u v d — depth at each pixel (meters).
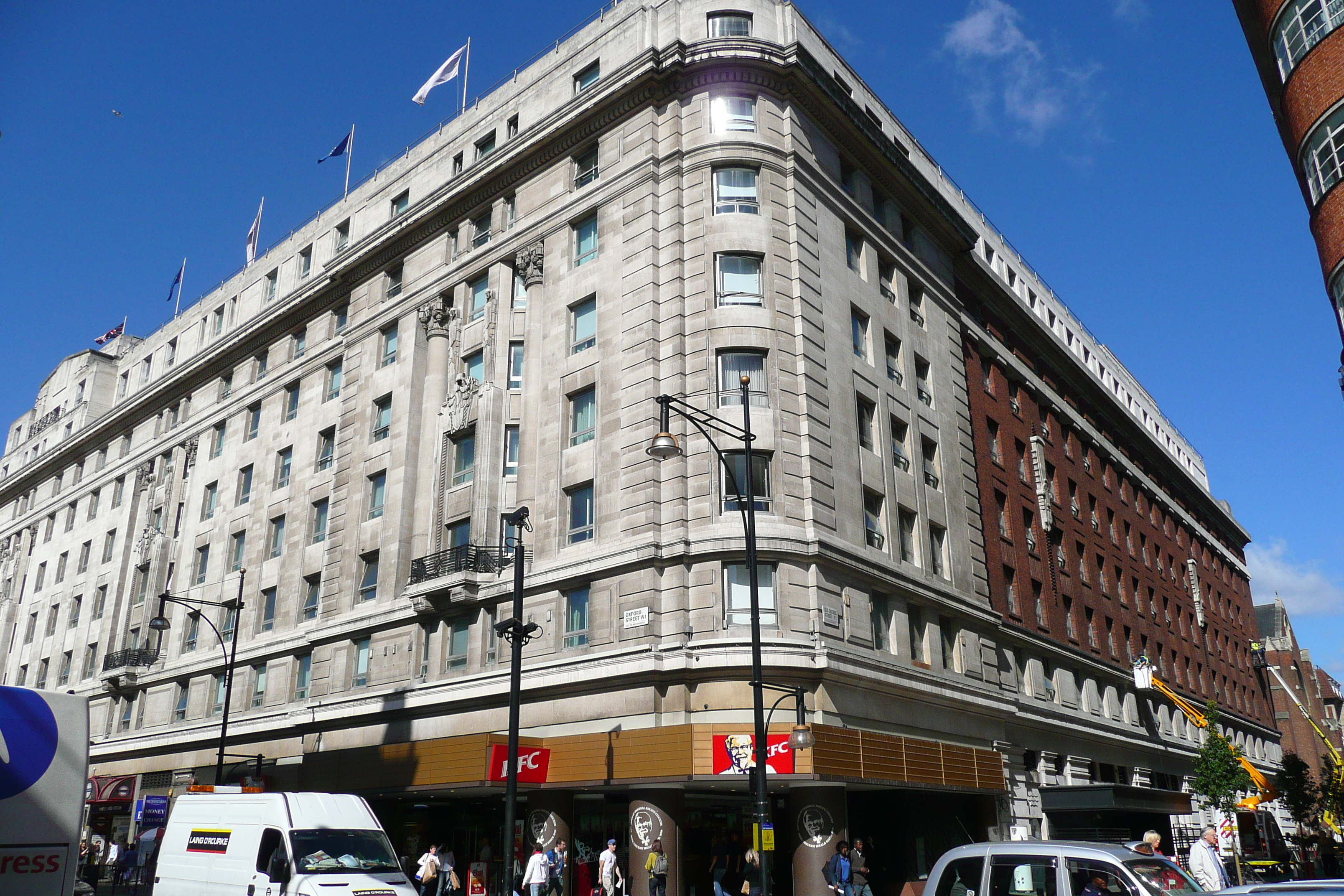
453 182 39.81
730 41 33.12
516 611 22.16
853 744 26.47
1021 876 12.19
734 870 28.80
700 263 31.17
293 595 41.50
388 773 30.61
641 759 26.11
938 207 40.84
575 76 37.53
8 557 67.19
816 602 27.88
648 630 27.69
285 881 18.16
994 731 35.78
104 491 59.16
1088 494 53.31
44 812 14.48
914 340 38.06
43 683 57.44
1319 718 102.06
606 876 25.16
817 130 35.03
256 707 41.62
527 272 36.19
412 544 36.75
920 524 34.72
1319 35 28.05
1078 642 46.28
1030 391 49.09
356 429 41.16
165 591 50.12
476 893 28.17
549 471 32.62
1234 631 74.44
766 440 29.16
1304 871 43.78
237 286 54.34
